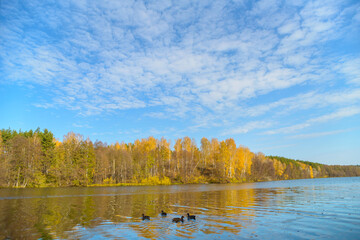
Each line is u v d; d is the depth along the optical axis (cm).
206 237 1652
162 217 2402
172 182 11406
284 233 1758
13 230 1858
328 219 2259
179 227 1947
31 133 10394
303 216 2417
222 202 3616
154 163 11644
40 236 1691
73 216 2464
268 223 2088
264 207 3050
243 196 4550
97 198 4353
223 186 8588
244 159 13562
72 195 4981
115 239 1608
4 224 2073
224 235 1705
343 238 1634
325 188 6594
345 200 3709
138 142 13738
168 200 3969
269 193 5188
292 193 5103
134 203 3569
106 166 10094
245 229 1878
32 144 8494
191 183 11531
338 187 6975
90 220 2252
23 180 8169
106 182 9950
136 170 10862
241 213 2608
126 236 1680
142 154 12038
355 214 2509
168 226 1984
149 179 10644
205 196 4647
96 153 10300
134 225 2025
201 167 12812
